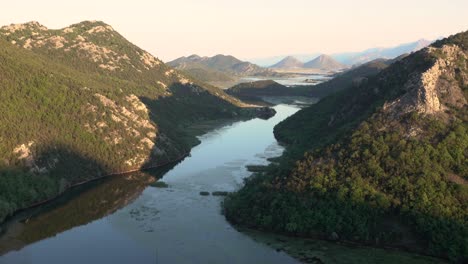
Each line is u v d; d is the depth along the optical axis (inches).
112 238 4466.0
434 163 4638.3
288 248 4222.4
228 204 5172.2
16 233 4598.9
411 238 4202.8
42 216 5054.1
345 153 5059.1
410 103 5319.9
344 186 4655.5
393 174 4650.6
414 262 3924.7
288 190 4879.4
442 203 4298.7
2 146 5698.8
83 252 4165.8
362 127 5300.2
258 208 4845.0
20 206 5236.2
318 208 4586.6
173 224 4795.8
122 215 5068.9
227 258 4037.9
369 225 4347.9
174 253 4136.3
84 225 4798.2
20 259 4030.5
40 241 4409.5
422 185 4451.3
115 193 5846.5
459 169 4571.9
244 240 4399.6
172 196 5693.9
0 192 5167.3
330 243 4306.1
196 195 5713.6
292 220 4534.9
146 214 5093.5
